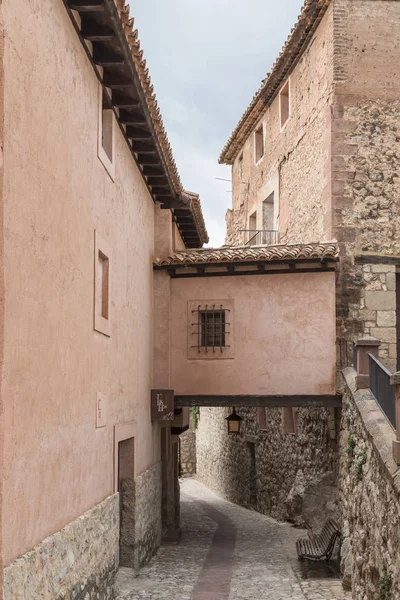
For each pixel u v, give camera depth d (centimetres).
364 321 1363
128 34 762
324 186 1457
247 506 2094
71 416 680
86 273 752
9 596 475
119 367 953
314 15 1499
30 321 547
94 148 795
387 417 854
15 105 511
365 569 829
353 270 1380
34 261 559
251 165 2252
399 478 659
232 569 1162
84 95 747
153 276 1315
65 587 633
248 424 2105
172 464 1565
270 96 1958
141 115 945
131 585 1029
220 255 1301
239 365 1303
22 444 524
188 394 1309
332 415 1358
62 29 653
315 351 1287
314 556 1097
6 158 489
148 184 1227
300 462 1609
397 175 1413
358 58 1434
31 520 544
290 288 1305
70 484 673
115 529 880
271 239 1991
